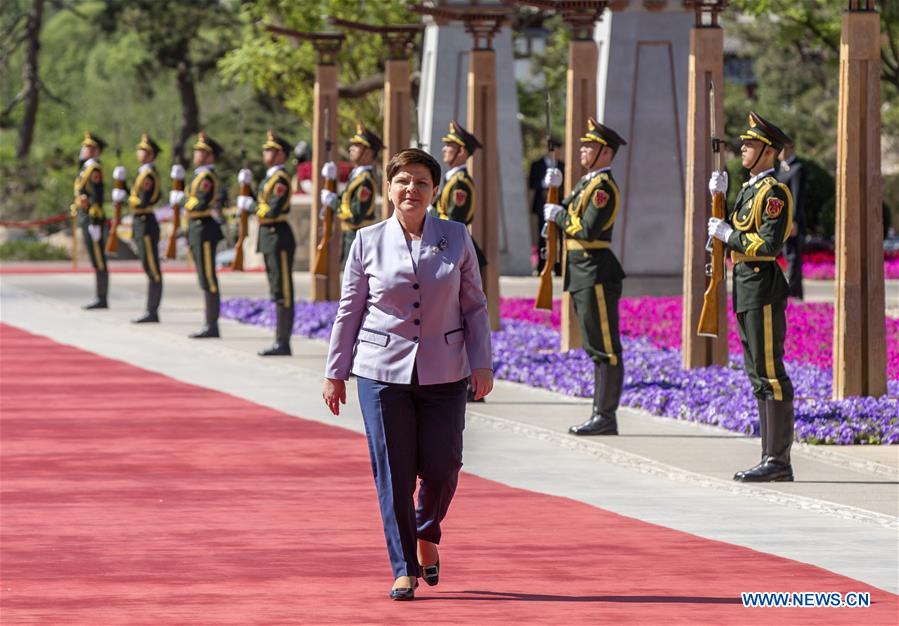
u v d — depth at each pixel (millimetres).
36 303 49500
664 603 13555
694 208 29391
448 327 14125
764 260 19703
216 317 38969
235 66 75875
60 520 17500
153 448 22844
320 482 20047
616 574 14695
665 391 26375
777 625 12789
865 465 20828
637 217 41969
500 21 36438
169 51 97500
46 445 23141
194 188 38531
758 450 22219
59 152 94500
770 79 92812
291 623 12859
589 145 23266
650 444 22797
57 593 13977
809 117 91500
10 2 132875
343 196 34781
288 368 33156
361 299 14273
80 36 143875
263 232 35000
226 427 25016
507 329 37188
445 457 14016
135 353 36125
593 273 23391
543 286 24312
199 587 14203
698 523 17250
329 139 45906
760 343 19734
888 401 24109
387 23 69312
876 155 24891
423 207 14180
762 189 19688
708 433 23922
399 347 13992
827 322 37188
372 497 18984
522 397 28453
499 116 57250
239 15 97312
